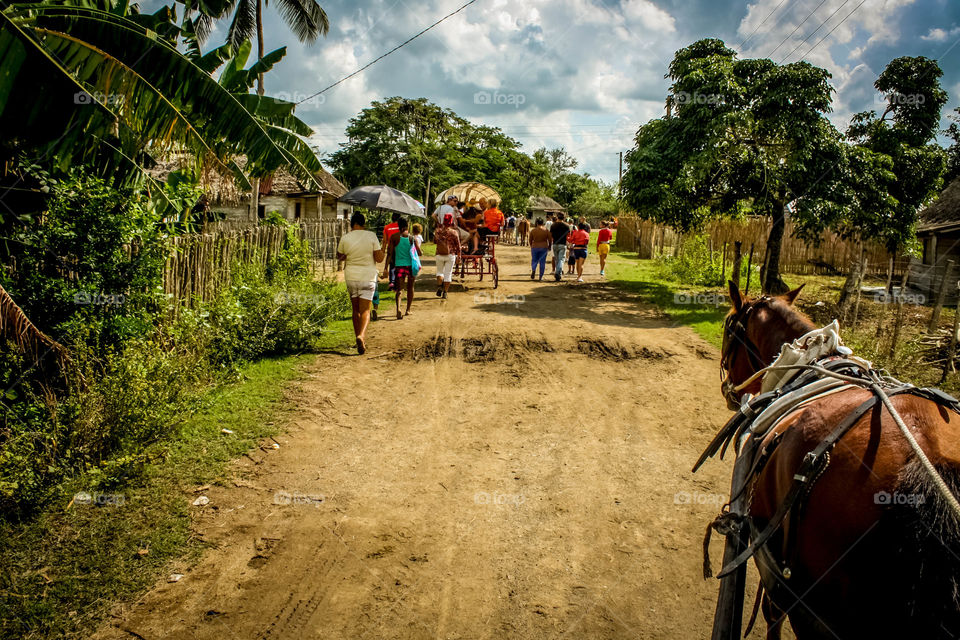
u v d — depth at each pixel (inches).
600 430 273.0
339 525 189.9
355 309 365.4
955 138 1133.1
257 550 174.7
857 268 481.4
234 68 260.4
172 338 290.8
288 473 219.9
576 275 798.5
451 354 375.2
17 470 180.1
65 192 248.4
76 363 212.5
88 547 168.1
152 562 165.0
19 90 203.3
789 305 147.8
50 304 233.9
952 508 70.5
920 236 803.4
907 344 366.3
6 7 198.2
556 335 426.9
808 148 546.0
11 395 203.2
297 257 468.4
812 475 87.3
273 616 149.5
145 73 222.5
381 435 259.1
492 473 229.5
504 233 1535.4
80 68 215.5
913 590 71.4
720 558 178.7
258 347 344.2
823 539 84.2
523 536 188.5
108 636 139.6
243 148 241.3
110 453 207.9
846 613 80.6
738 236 959.6
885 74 668.7
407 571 169.8
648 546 184.9
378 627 147.6
